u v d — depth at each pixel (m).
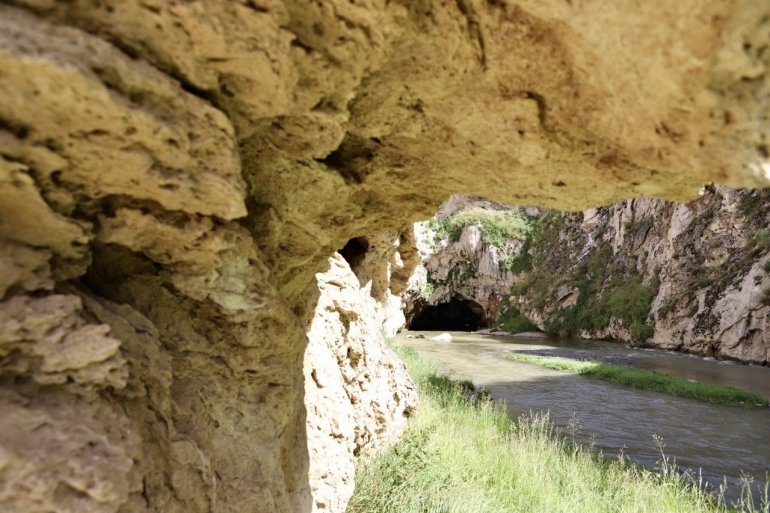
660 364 19.25
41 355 1.60
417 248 18.94
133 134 1.65
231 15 1.66
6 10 1.38
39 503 1.46
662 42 1.65
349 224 3.29
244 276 2.40
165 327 2.38
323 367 4.56
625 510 5.32
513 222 37.91
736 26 1.52
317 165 2.64
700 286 22.55
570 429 10.37
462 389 11.92
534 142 2.31
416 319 39.38
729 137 1.78
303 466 3.41
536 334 32.16
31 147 1.53
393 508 4.55
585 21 1.76
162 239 2.11
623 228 29.69
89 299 1.93
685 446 9.42
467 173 2.75
